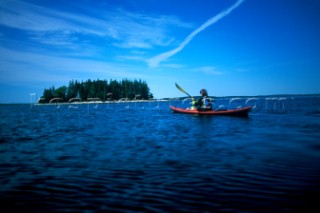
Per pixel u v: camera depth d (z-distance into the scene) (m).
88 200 5.62
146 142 13.59
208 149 11.39
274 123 23.08
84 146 12.54
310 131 17.44
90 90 148.38
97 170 8.05
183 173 7.60
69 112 54.91
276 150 11.02
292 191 5.99
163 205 5.30
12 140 14.80
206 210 5.04
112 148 11.91
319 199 5.49
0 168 8.39
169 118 30.45
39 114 48.22
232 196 5.73
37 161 9.38
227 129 19.02
